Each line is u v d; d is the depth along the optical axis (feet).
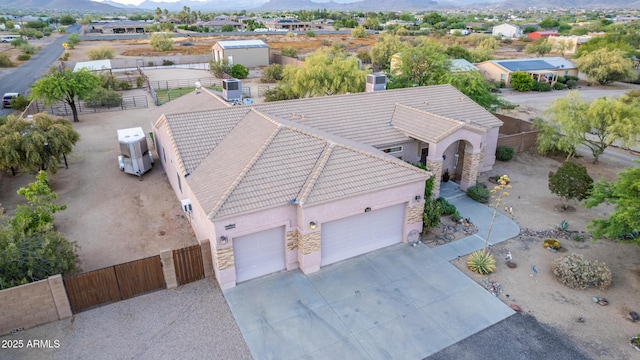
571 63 225.76
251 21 574.15
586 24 540.52
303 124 79.66
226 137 73.56
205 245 55.88
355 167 61.31
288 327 49.03
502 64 209.56
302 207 54.13
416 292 55.31
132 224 72.49
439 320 50.47
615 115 96.07
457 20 649.61
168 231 70.38
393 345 46.65
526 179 93.25
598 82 214.69
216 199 54.13
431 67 137.49
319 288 55.83
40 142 83.10
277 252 58.29
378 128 83.97
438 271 59.77
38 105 150.92
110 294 52.29
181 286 55.93
